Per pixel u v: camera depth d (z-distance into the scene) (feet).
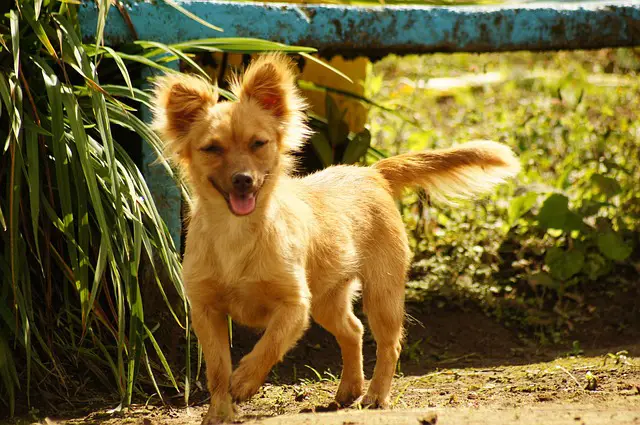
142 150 19.17
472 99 41.68
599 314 23.15
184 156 16.01
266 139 15.57
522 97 42.11
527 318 22.93
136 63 19.85
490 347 21.91
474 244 26.40
